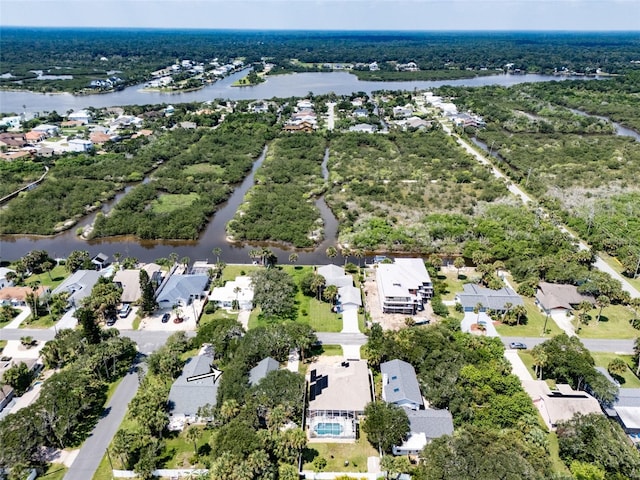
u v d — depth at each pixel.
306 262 138.25
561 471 69.81
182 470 70.38
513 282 125.06
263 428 75.62
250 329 101.94
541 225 151.38
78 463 72.06
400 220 160.75
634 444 74.75
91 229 157.50
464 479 60.91
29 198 174.38
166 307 113.50
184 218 161.00
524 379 89.31
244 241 152.75
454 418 78.06
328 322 107.88
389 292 110.75
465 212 166.00
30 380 88.69
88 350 89.81
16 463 68.88
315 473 69.62
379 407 75.50
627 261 126.88
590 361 87.38
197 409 79.56
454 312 111.31
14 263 132.25
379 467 71.62
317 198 187.12
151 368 89.31
